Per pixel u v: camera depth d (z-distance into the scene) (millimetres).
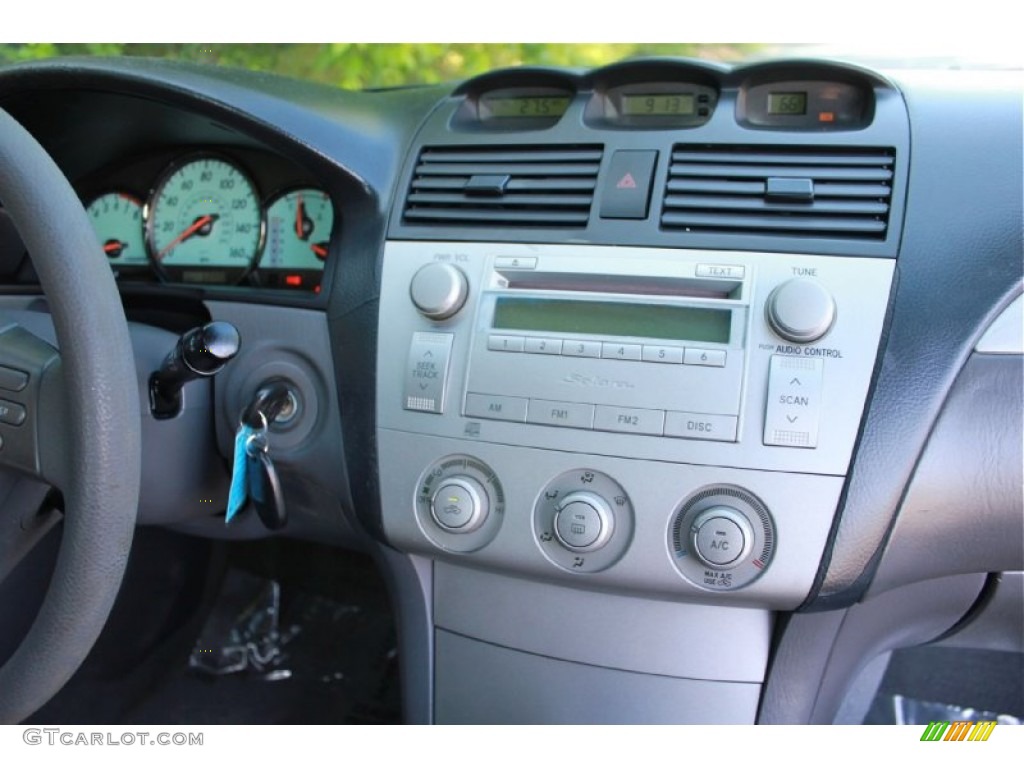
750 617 971
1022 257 870
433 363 966
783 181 927
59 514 962
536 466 924
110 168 1358
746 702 989
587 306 936
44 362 814
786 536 864
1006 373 862
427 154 1068
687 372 889
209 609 1686
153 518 1143
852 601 901
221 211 1291
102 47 1869
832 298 878
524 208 1001
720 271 914
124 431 764
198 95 1052
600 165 993
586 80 1051
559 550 927
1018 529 882
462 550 966
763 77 1014
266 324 1087
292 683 1595
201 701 1559
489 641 1048
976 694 1501
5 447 821
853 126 981
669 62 1021
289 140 1041
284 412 1066
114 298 773
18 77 1113
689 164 973
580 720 1023
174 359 941
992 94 974
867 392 860
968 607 1014
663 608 977
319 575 1662
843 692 1127
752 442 868
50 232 746
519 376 933
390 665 1612
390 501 993
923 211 898
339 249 1069
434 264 991
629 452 895
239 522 1250
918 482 864
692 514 887
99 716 1494
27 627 1284
